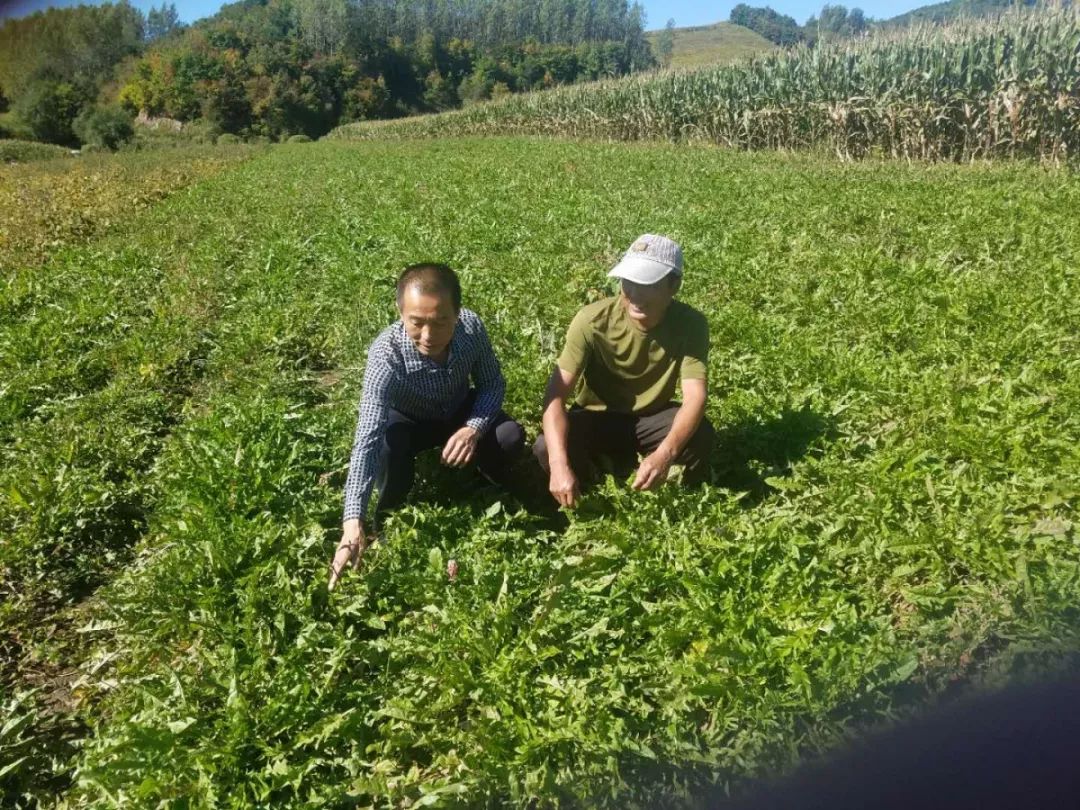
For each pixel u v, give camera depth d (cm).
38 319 794
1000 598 334
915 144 1694
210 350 733
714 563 356
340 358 704
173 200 1816
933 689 301
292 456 453
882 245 840
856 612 338
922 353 559
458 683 315
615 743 281
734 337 622
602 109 2914
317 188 1783
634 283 396
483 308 721
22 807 304
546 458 437
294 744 296
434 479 464
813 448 450
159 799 280
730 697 298
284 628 351
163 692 321
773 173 1427
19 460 519
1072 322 580
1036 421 430
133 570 423
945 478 410
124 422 570
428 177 1797
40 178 2469
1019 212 900
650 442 451
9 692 357
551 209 1174
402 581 369
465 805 277
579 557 393
